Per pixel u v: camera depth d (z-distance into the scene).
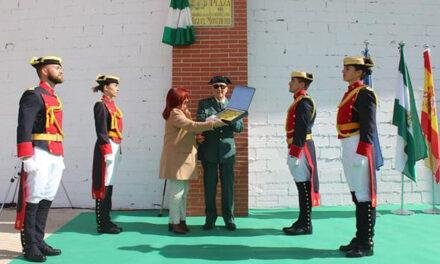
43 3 7.21
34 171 4.03
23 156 3.91
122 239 4.85
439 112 7.13
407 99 6.37
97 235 5.05
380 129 7.04
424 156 6.32
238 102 4.81
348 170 4.30
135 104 6.87
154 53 6.88
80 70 7.02
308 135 5.13
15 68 7.23
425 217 6.05
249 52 6.87
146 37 6.91
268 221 5.83
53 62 4.26
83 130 6.95
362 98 4.16
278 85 6.88
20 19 7.28
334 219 5.93
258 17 6.91
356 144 4.25
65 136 6.98
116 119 5.36
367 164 4.19
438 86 7.20
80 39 7.05
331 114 6.93
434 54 7.24
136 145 6.82
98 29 7.02
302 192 5.09
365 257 4.12
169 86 6.83
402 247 4.48
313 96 6.93
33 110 4.01
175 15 6.25
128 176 6.81
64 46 7.09
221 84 5.34
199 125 4.82
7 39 7.30
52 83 4.34
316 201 5.08
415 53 7.18
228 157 5.25
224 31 6.33
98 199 5.14
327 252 4.31
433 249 4.41
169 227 5.23
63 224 5.69
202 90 6.29
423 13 7.25
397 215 6.18
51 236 5.00
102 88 5.35
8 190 6.75
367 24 7.10
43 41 7.16
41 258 3.98
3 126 7.20
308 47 6.96
